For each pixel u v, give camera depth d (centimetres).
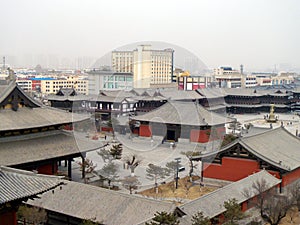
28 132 5638
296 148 6681
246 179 4997
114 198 3916
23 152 5316
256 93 17462
